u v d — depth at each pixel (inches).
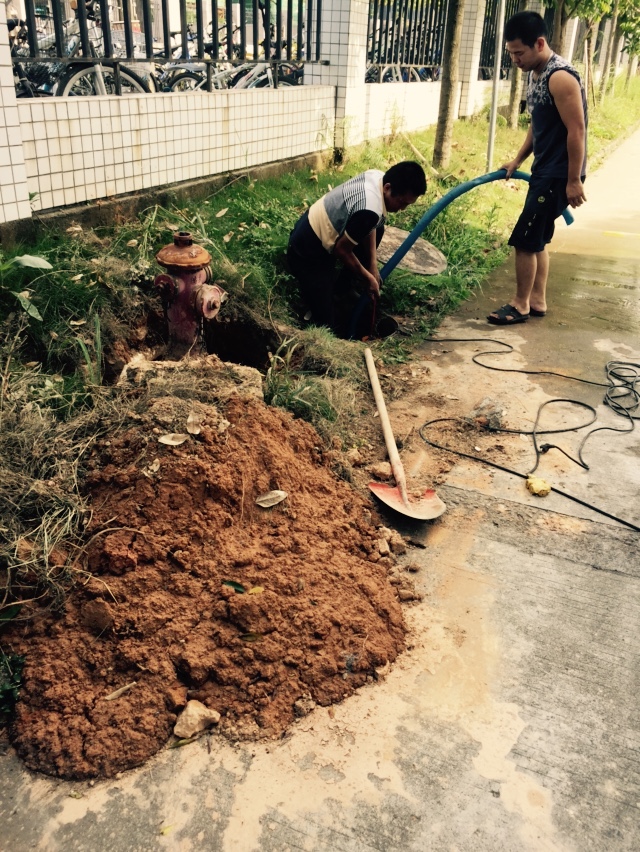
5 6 151.9
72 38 240.5
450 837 72.0
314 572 99.7
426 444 143.6
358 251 192.4
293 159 293.6
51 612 92.0
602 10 467.5
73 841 70.8
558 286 242.1
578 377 174.4
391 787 76.7
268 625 91.3
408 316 210.7
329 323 191.3
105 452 107.4
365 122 356.8
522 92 644.7
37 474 105.7
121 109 197.2
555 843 71.9
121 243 178.7
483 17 511.2
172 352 149.6
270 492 109.3
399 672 91.0
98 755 78.2
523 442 145.2
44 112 174.1
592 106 716.7
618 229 327.9
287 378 147.4
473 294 233.1
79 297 150.3
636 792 77.2
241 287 175.9
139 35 351.9
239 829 72.2
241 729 82.9
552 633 98.0
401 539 114.0
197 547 99.1
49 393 124.2
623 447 143.9
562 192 191.2
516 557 112.7
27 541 95.7
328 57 317.1
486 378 173.6
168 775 77.5
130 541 97.4
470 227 280.2
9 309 143.3
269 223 220.1
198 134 231.6
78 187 188.9
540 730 83.7
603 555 113.7
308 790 76.2
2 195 160.9
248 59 265.9
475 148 439.2
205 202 225.9
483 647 95.2
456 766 79.1
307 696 86.6
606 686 89.9
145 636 89.4
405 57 412.8
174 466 103.3
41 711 83.0
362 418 150.8
